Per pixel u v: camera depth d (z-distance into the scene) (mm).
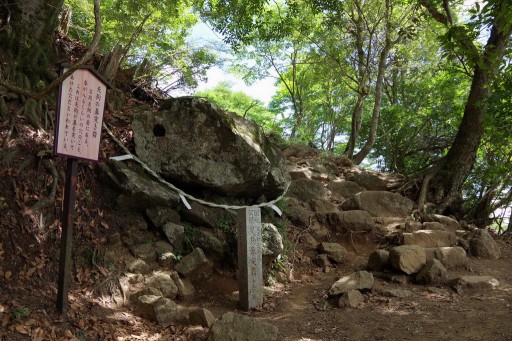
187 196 6688
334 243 7863
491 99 8086
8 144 5582
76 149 4492
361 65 14992
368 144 13477
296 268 7254
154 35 10992
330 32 13531
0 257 4645
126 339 4262
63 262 4359
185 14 11266
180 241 6266
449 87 13547
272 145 8031
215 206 6844
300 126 17281
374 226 8539
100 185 6254
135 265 5617
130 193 6059
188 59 11938
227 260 6492
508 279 6617
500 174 9938
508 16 4613
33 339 3834
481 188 11109
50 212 5473
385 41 13844
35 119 6184
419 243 7629
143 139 6734
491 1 4430
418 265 6531
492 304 5367
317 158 11508
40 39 7090
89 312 4641
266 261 6566
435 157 15047
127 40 10023
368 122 17266
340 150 21219
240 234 5824
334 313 5398
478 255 7887
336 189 10172
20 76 6410
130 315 4812
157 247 6047
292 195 9430
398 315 5129
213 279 6297
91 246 5562
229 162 6895
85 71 4613
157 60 11656
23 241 4977
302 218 8320
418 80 16641
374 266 6973
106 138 6805
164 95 9594
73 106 4480
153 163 6668
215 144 6879
